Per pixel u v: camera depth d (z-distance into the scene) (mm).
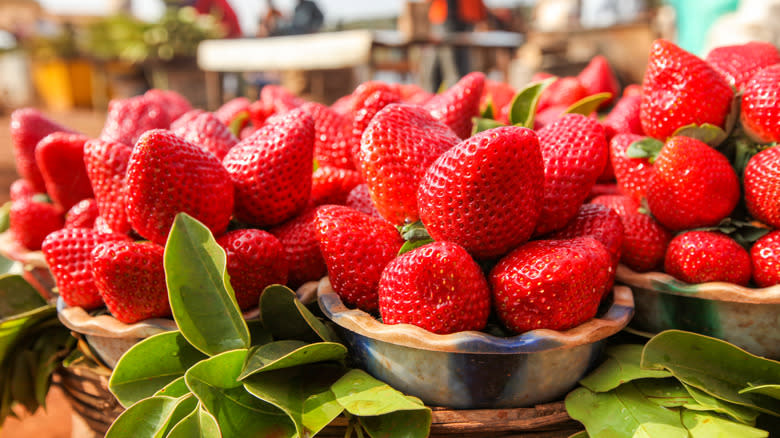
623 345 340
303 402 298
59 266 352
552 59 1245
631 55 1172
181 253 309
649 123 374
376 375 312
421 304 291
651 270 358
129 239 360
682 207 339
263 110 515
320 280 352
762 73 352
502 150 283
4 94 2875
